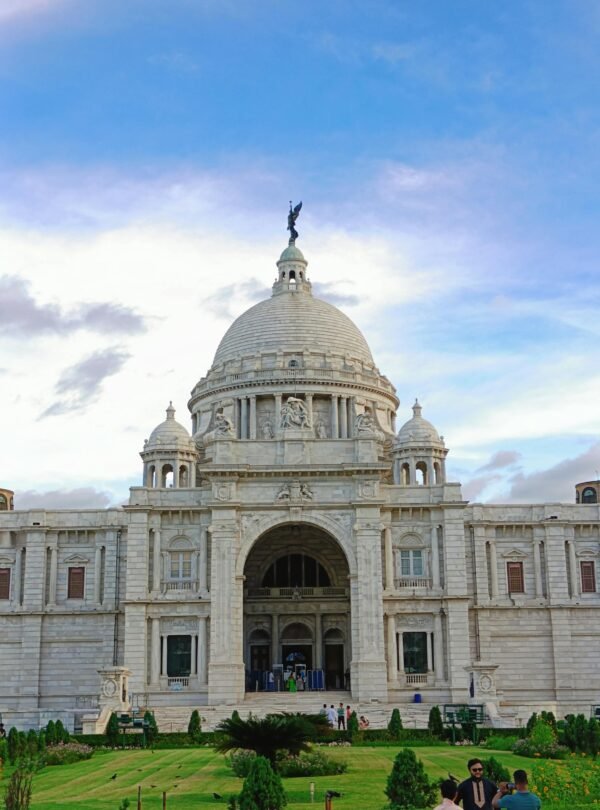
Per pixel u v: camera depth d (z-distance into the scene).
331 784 47.16
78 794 45.06
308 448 99.12
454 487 100.88
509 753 63.16
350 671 99.69
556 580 104.69
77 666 102.25
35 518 105.81
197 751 66.69
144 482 119.88
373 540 95.94
